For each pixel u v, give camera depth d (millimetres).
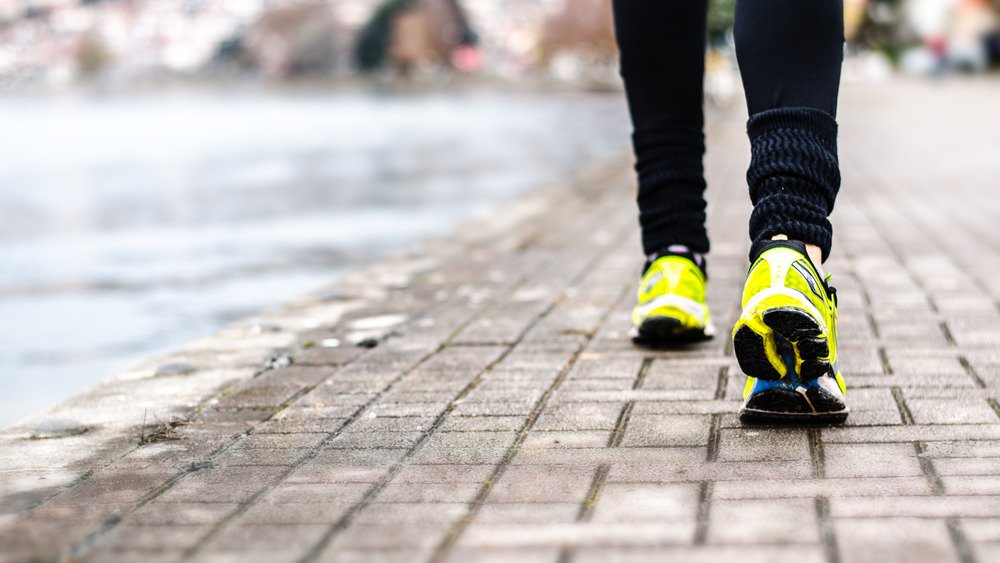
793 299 2123
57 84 139750
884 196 7258
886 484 1890
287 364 3109
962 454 2055
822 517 1728
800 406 2254
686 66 2967
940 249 4922
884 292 3908
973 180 8203
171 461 2219
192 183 11367
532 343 3260
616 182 8891
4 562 1693
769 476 1958
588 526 1731
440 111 31391
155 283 5562
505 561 1598
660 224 3082
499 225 6355
